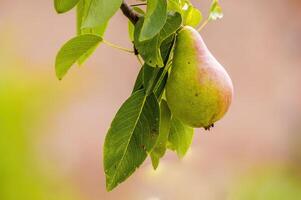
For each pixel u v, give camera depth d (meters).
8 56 1.12
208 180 1.68
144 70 0.99
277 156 2.98
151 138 0.99
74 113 2.74
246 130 3.13
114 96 3.06
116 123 0.99
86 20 0.94
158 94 1.02
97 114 2.85
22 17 3.17
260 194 1.83
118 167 0.99
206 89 1.00
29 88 1.09
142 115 1.00
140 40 0.93
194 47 1.01
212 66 1.01
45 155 1.09
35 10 3.18
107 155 0.99
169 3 1.03
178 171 1.58
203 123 1.01
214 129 3.05
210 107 1.00
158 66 0.99
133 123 0.99
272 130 3.11
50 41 3.18
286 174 1.91
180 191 1.58
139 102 0.99
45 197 1.08
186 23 1.05
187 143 1.07
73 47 1.02
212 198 1.66
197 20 1.06
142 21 0.98
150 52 0.97
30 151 1.07
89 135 2.78
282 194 1.86
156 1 0.94
